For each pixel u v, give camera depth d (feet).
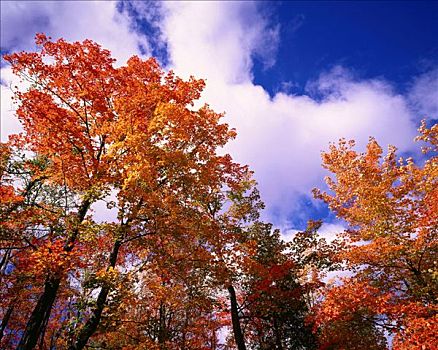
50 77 30.81
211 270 34.53
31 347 23.97
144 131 30.07
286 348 48.93
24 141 31.81
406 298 33.81
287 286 49.16
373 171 38.78
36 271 24.16
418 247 32.50
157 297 38.04
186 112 31.40
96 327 26.61
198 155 34.68
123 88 33.19
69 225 26.37
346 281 33.68
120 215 27.86
